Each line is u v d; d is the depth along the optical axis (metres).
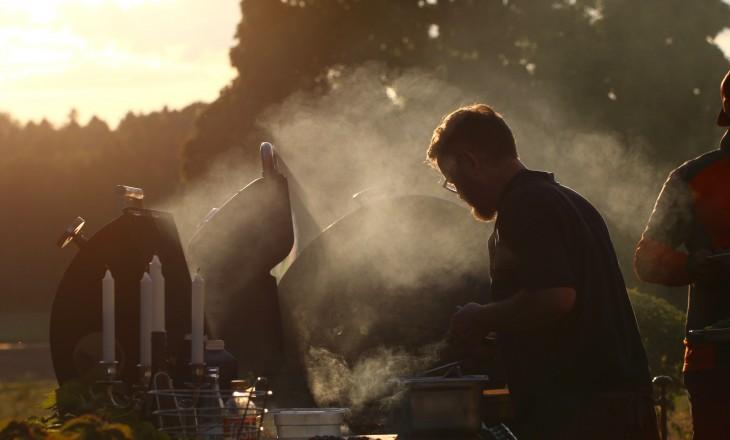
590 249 3.21
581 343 3.19
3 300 66.44
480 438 3.14
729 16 32.09
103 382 3.22
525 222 3.18
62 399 3.19
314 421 3.22
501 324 3.20
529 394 3.26
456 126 3.30
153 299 3.25
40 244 69.94
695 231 4.00
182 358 3.67
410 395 3.13
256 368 4.55
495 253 3.32
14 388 9.44
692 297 4.02
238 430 3.08
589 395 3.20
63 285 3.83
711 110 31.98
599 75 31.34
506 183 3.29
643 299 10.82
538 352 3.24
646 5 31.66
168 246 3.81
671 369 10.48
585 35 31.52
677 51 31.78
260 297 4.55
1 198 70.56
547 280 3.12
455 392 3.12
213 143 31.20
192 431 3.17
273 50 30.88
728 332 3.65
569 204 3.23
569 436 3.20
